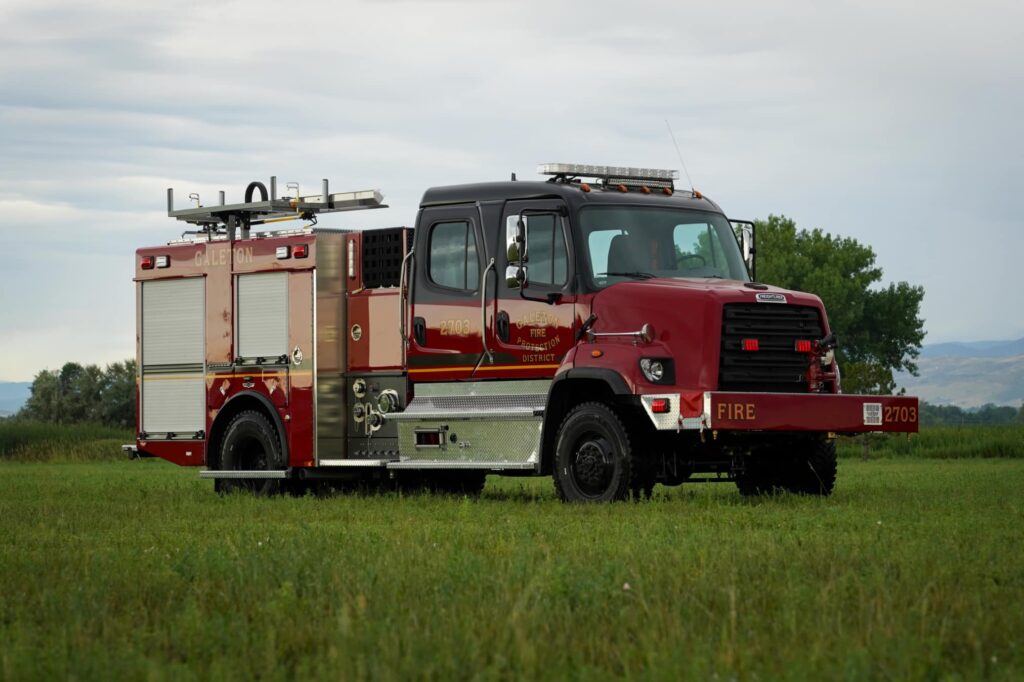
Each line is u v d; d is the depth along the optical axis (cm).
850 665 545
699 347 1448
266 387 1884
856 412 1495
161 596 773
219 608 731
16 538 1170
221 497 1798
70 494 1862
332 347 1814
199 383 1975
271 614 690
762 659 585
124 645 632
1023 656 596
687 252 1602
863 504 1434
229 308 1936
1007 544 998
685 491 1778
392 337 1750
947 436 4225
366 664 566
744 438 1521
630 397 1457
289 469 1848
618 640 614
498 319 1605
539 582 744
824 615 650
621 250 1560
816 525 1170
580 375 1490
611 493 1477
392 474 1805
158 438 2019
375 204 1898
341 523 1312
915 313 9969
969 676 558
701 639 611
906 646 579
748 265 1661
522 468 1581
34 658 602
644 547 966
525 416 1566
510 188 1619
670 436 1519
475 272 1641
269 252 1888
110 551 1016
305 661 584
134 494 1858
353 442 1798
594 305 1520
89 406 7581
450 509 1445
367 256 1789
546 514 1357
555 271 1560
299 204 1936
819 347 1514
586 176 1612
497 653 583
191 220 2053
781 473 1641
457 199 1667
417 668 559
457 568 816
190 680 561
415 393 1708
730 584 741
